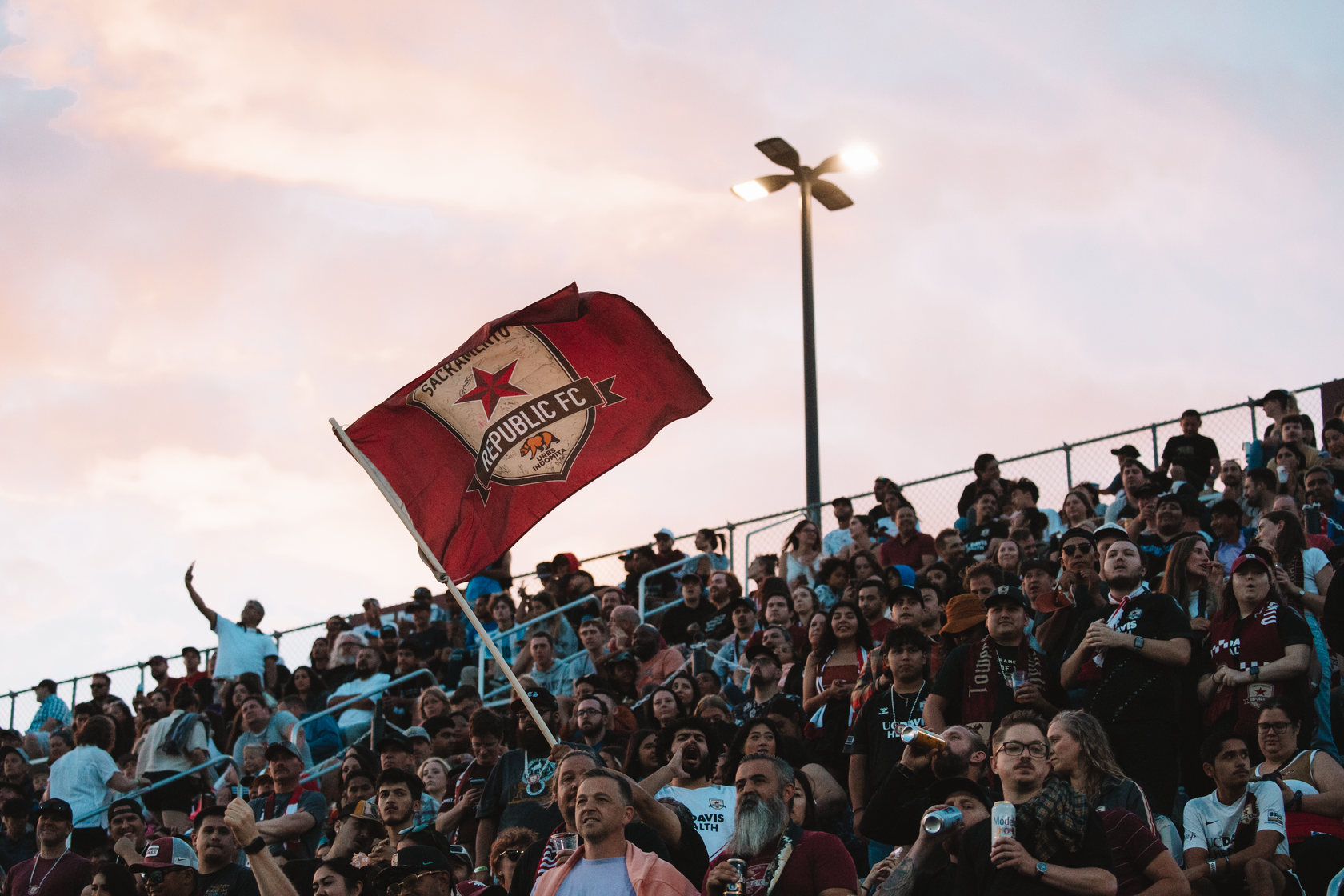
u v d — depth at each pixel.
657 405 9.79
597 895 7.27
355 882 8.68
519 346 9.91
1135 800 7.30
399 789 10.48
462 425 9.77
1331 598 10.30
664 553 21.09
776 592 16.52
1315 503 14.42
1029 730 6.88
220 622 20.86
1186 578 11.18
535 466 9.72
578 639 18.56
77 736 14.44
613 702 12.88
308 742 16.58
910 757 7.93
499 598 19.72
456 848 9.35
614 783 7.50
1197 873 8.34
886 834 7.93
